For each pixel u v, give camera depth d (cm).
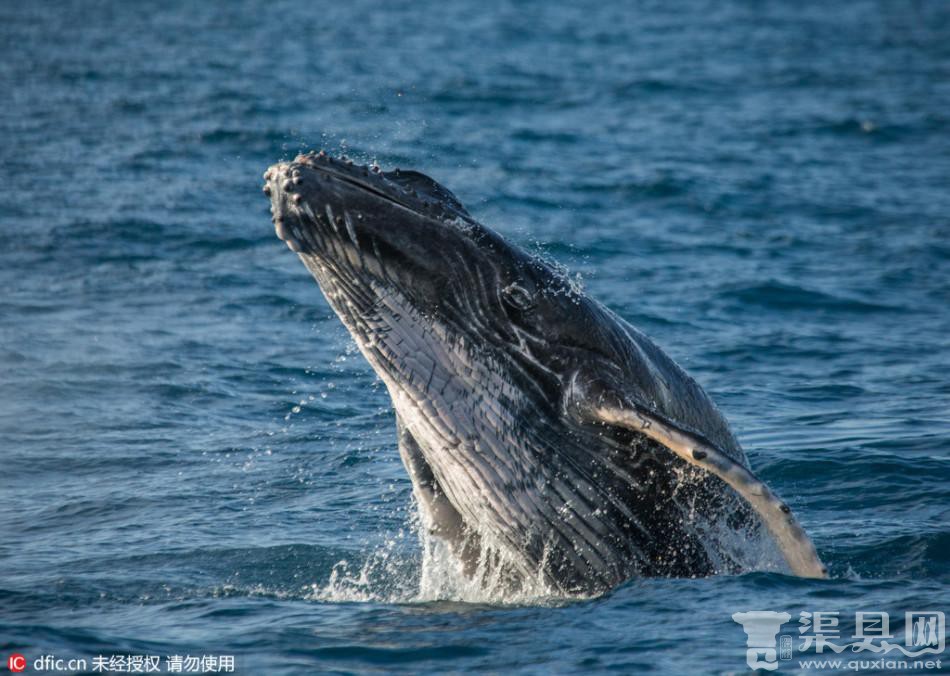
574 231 13138
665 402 4578
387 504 6209
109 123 19688
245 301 10638
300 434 7444
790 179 16562
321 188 4138
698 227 13625
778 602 4341
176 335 9650
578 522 4509
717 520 4684
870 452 6588
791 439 6950
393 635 4241
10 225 13150
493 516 4494
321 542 5638
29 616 4631
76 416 7806
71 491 6488
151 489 6488
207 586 5050
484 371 4369
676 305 10419
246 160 16862
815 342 9375
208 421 7731
